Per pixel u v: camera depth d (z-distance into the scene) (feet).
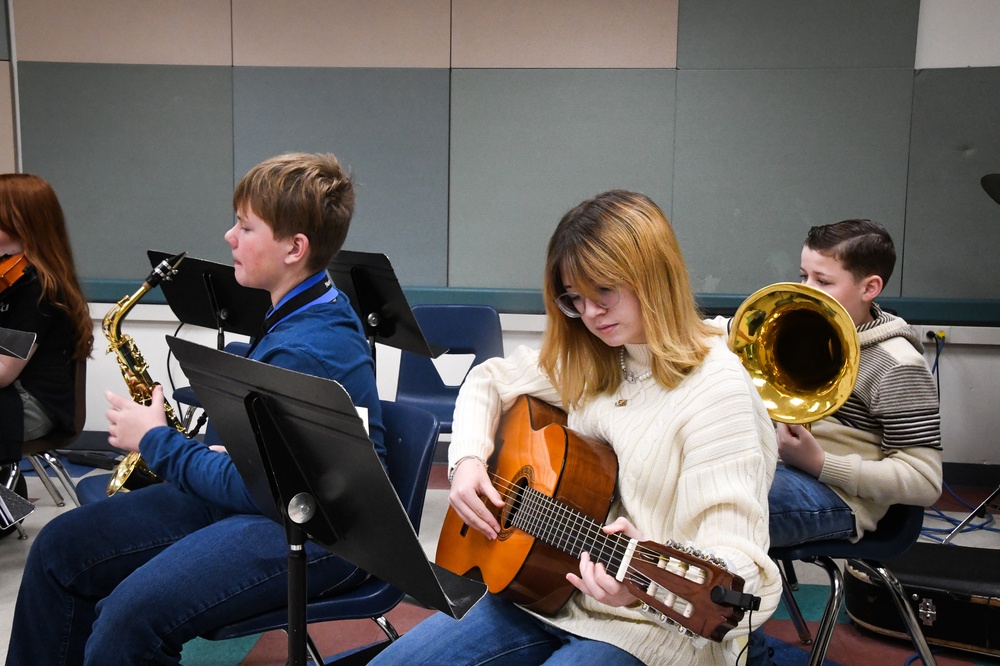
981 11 12.92
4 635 7.76
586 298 4.45
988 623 7.47
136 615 4.72
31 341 8.39
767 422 4.52
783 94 13.42
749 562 3.81
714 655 4.13
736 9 13.34
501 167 14.03
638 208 4.43
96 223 14.49
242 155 14.25
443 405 11.05
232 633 4.99
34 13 14.11
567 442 4.84
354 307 9.07
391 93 13.99
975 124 13.09
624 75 13.65
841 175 13.47
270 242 5.19
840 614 8.61
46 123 14.34
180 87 14.16
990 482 13.53
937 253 13.42
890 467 5.82
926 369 6.02
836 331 5.46
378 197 14.23
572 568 4.58
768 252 13.75
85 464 13.62
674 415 4.43
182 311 9.71
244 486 5.04
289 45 13.99
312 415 3.75
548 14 13.64
